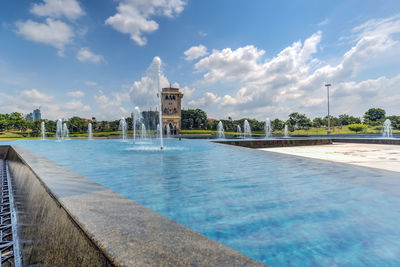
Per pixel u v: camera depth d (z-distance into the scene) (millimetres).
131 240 976
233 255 870
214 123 71500
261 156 5793
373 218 1808
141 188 2746
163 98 55094
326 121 60812
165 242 967
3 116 65562
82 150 8883
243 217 1831
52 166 3273
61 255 1337
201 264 791
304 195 2424
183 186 2828
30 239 2178
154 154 6965
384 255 1268
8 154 10758
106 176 3492
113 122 56438
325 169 3938
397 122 47688
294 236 1504
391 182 2986
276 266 1146
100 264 907
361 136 24703
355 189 2646
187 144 11570
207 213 1915
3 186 5988
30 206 2520
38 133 53281
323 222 1735
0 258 2363
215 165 4457
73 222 1263
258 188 2715
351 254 1279
